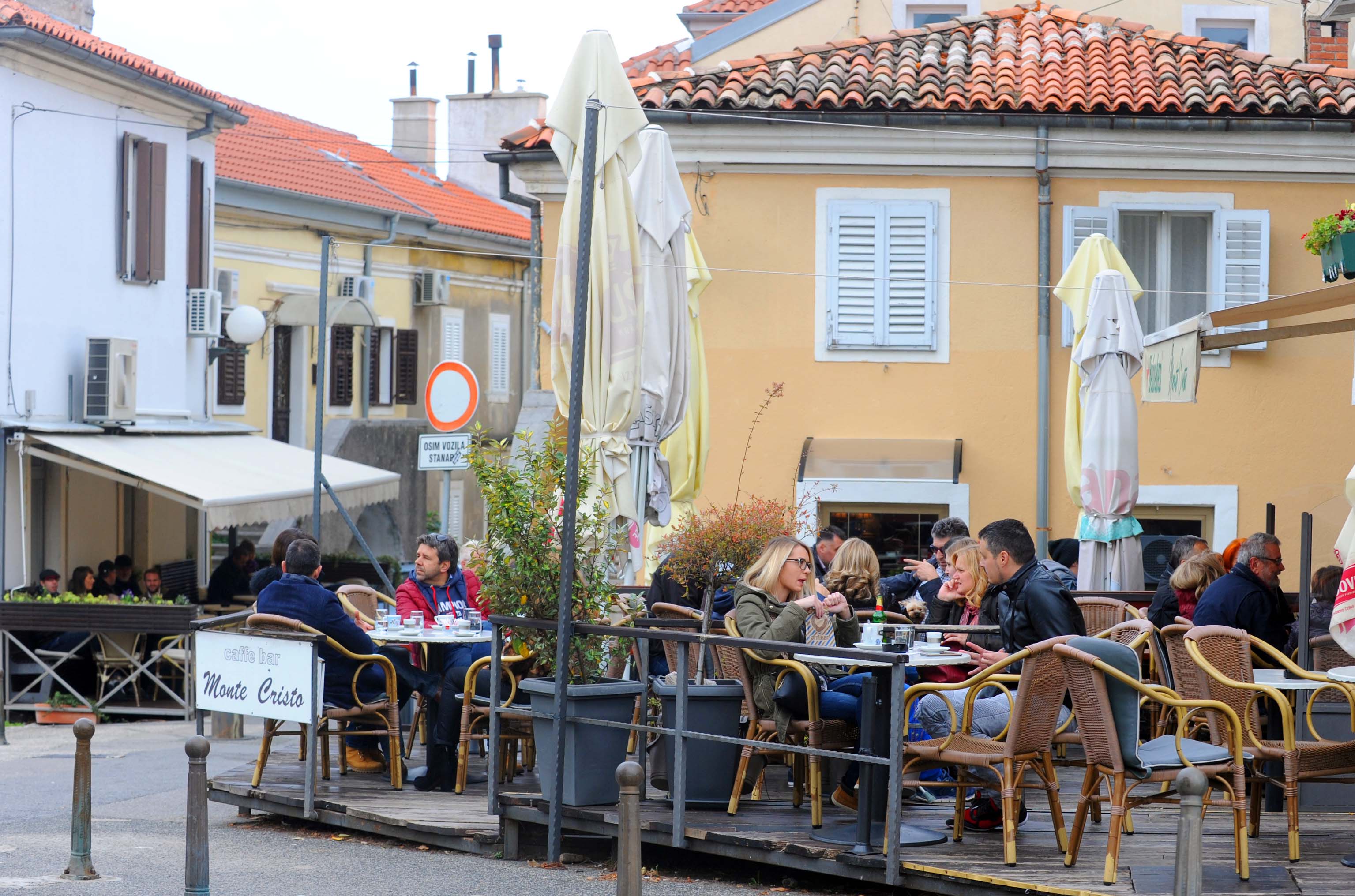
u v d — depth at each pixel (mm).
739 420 20375
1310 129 19422
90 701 20641
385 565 31625
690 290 16062
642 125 12023
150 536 27219
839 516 20109
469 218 42438
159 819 12500
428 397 16734
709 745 10109
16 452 22781
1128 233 20219
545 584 10516
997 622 10680
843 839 9188
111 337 24203
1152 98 19500
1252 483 19734
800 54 21844
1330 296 11398
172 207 27094
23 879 10102
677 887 9570
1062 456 19953
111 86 25031
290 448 27625
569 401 10805
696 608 12023
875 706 8914
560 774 10117
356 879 9914
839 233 20234
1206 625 10320
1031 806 10469
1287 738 8867
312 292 35469
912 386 20172
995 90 20219
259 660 11672
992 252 20062
